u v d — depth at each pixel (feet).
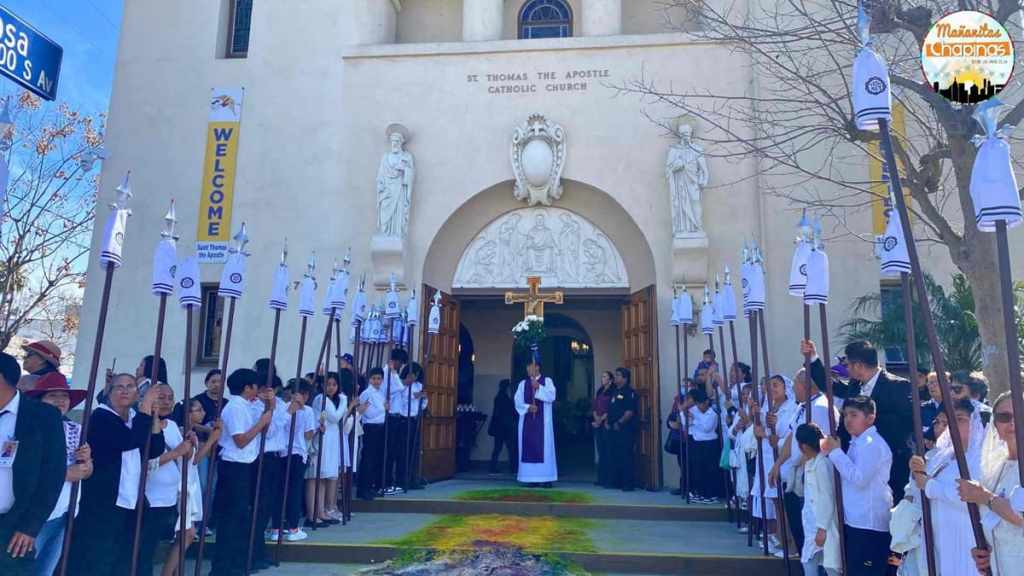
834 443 17.43
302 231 42.45
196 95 44.65
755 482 25.59
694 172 39.96
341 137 43.32
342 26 44.62
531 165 41.06
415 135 42.93
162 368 23.25
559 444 57.31
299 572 23.38
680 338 39.58
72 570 16.75
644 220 40.73
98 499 16.98
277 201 42.93
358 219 42.32
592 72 42.32
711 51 41.57
